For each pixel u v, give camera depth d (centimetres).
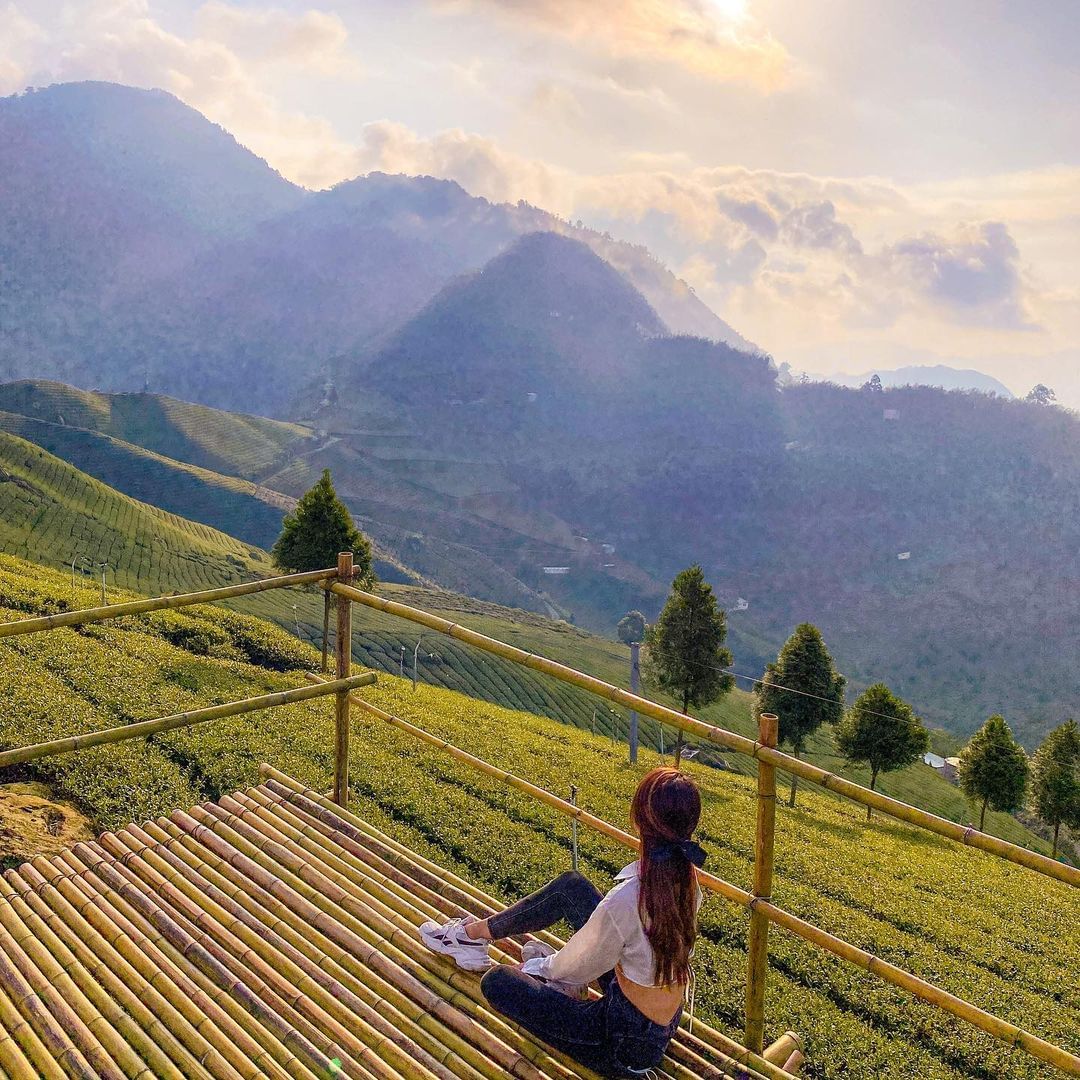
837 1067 940
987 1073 1045
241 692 1834
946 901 2020
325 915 440
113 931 421
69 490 11844
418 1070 349
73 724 1209
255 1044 357
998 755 4059
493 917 394
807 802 3559
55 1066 337
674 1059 372
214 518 18550
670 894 315
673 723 395
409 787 1480
